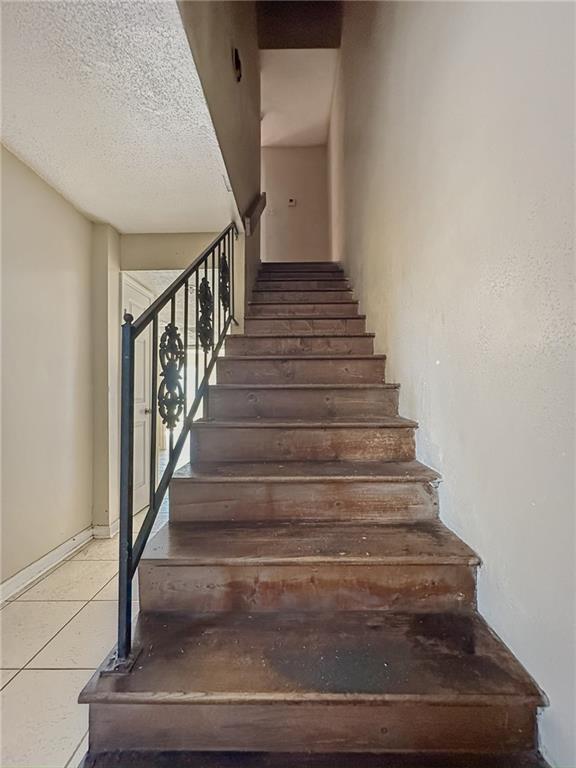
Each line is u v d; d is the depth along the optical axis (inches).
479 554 54.5
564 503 37.6
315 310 144.2
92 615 81.9
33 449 98.3
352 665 45.1
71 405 114.9
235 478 68.2
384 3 106.6
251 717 42.4
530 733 41.5
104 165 94.3
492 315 49.7
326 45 191.3
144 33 58.7
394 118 95.4
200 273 133.9
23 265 94.7
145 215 121.3
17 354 92.7
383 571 55.3
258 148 169.6
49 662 68.0
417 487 67.9
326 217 259.9
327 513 68.2
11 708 58.4
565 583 37.7
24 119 77.6
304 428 80.2
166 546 58.6
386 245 103.3
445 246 64.2
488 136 49.9
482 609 53.6
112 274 130.3
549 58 38.4
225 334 111.5
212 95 81.1
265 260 259.1
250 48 148.7
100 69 65.2
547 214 39.0
